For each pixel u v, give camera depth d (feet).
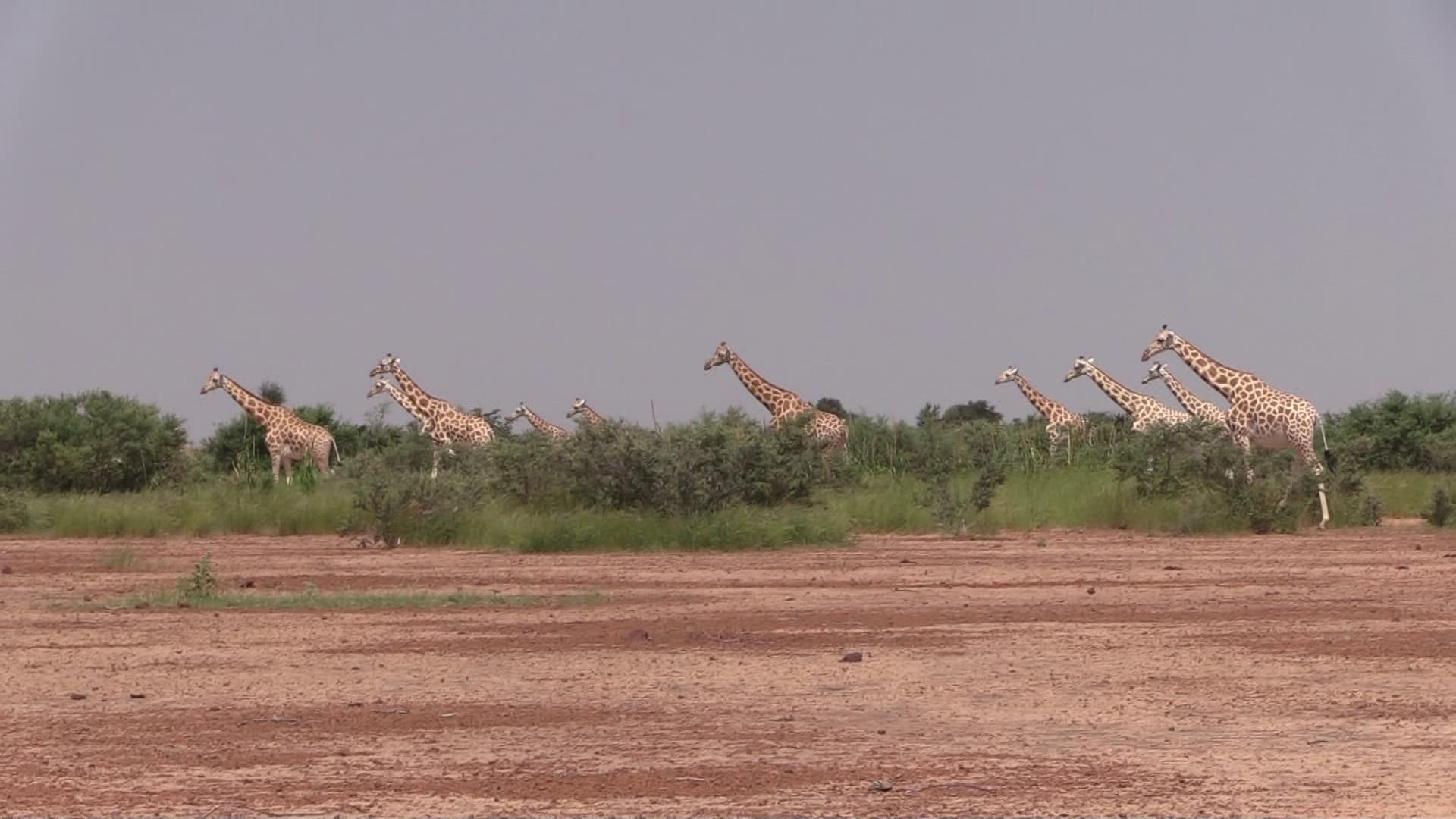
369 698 132.26
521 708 127.54
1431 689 131.23
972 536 321.93
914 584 222.48
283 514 355.56
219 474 527.81
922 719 122.01
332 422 597.93
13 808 96.68
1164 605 192.95
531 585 226.79
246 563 269.03
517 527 305.32
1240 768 104.47
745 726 119.75
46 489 454.40
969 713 124.16
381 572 249.96
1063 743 112.88
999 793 98.48
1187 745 111.86
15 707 129.70
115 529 347.97
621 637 166.71
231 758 109.91
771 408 465.47
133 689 137.39
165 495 385.70
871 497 350.64
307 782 102.89
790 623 178.81
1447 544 289.12
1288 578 225.97
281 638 169.07
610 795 98.99
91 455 455.63
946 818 92.94
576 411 572.10
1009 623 176.76
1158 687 134.31
